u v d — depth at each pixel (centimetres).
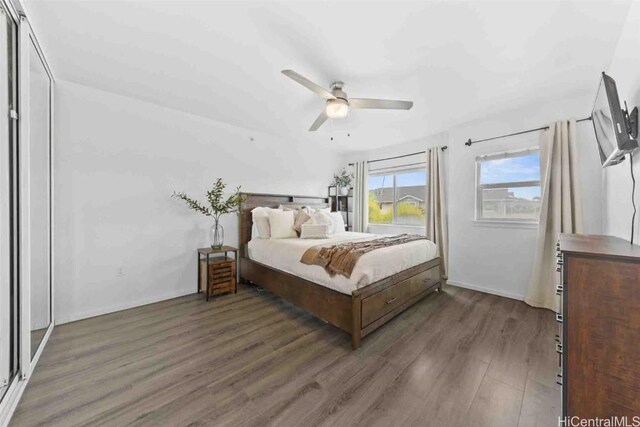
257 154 401
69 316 248
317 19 163
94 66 221
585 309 99
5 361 146
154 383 162
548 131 280
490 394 152
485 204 343
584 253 100
